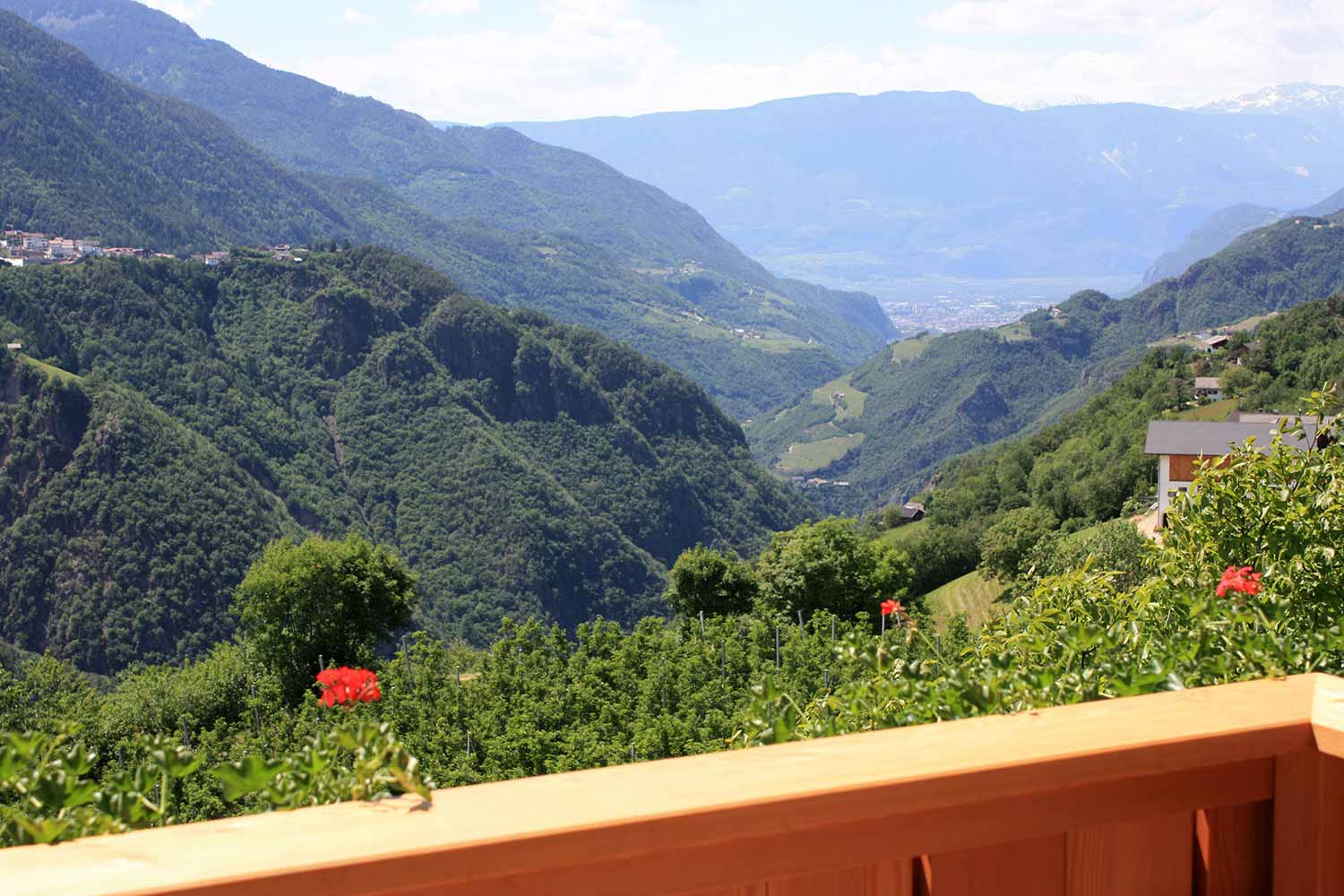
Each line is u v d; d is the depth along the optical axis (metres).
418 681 24.81
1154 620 2.92
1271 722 1.15
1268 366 81.38
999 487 78.56
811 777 0.97
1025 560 36.81
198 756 1.16
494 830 0.86
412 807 0.90
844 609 36.50
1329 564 3.03
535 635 26.95
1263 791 1.17
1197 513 3.67
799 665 23.20
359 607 30.45
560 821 0.87
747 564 38.78
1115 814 1.09
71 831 1.09
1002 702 1.76
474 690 24.27
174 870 0.79
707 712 22.12
